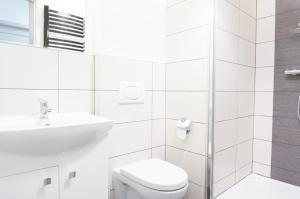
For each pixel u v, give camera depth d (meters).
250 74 1.93
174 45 1.75
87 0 1.42
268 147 1.92
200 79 1.55
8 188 0.85
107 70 1.43
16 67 1.11
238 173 1.82
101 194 1.16
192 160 1.60
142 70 1.64
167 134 1.81
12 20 1.14
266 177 1.93
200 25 1.56
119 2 1.52
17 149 0.86
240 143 1.83
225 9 1.60
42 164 0.94
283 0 1.82
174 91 1.75
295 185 1.77
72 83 1.33
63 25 1.32
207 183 1.51
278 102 1.86
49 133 0.90
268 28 1.92
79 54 1.36
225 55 1.62
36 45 1.22
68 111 1.32
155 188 1.16
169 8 1.80
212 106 1.50
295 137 1.76
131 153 1.59
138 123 1.63
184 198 1.66
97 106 1.41
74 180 1.04
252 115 1.99
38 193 0.93
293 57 1.76
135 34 1.62
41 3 1.24
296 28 1.74
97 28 1.41
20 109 1.13
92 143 1.11
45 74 1.21
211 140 1.50
